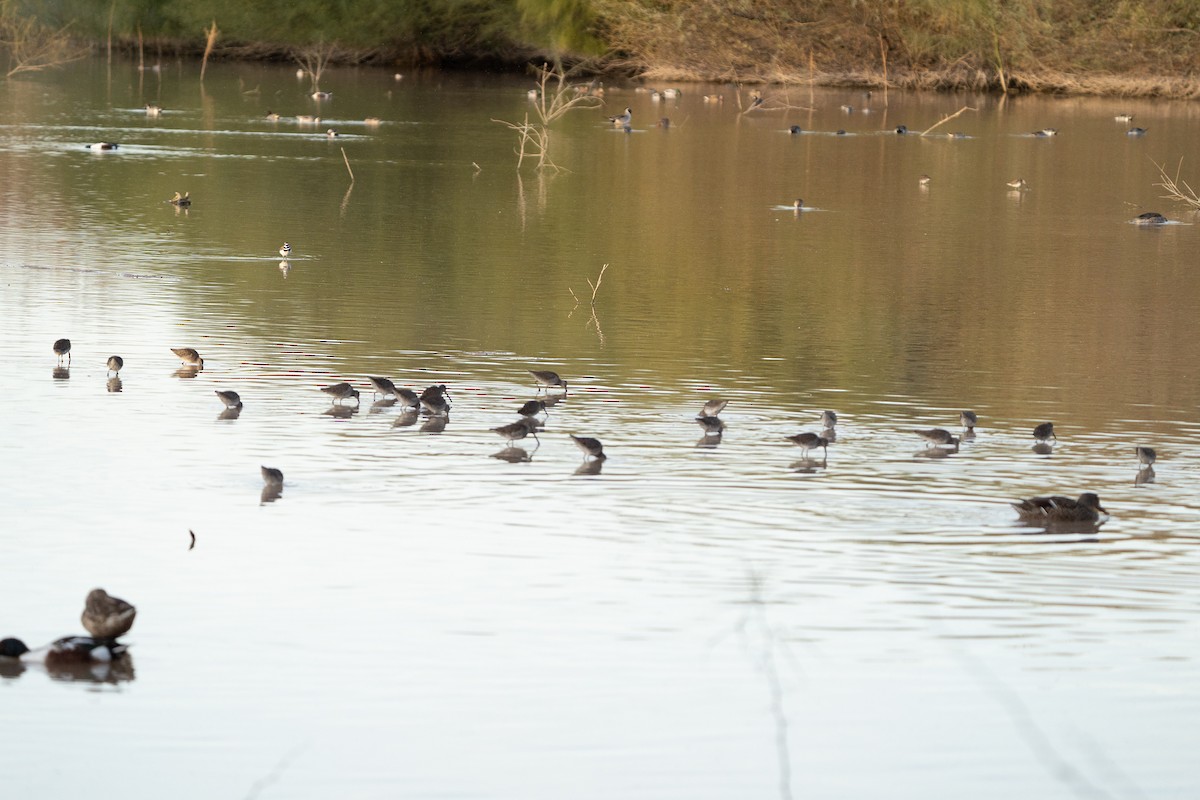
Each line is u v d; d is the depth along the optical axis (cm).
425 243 3300
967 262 3216
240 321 2461
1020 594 1362
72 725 1090
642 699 1145
